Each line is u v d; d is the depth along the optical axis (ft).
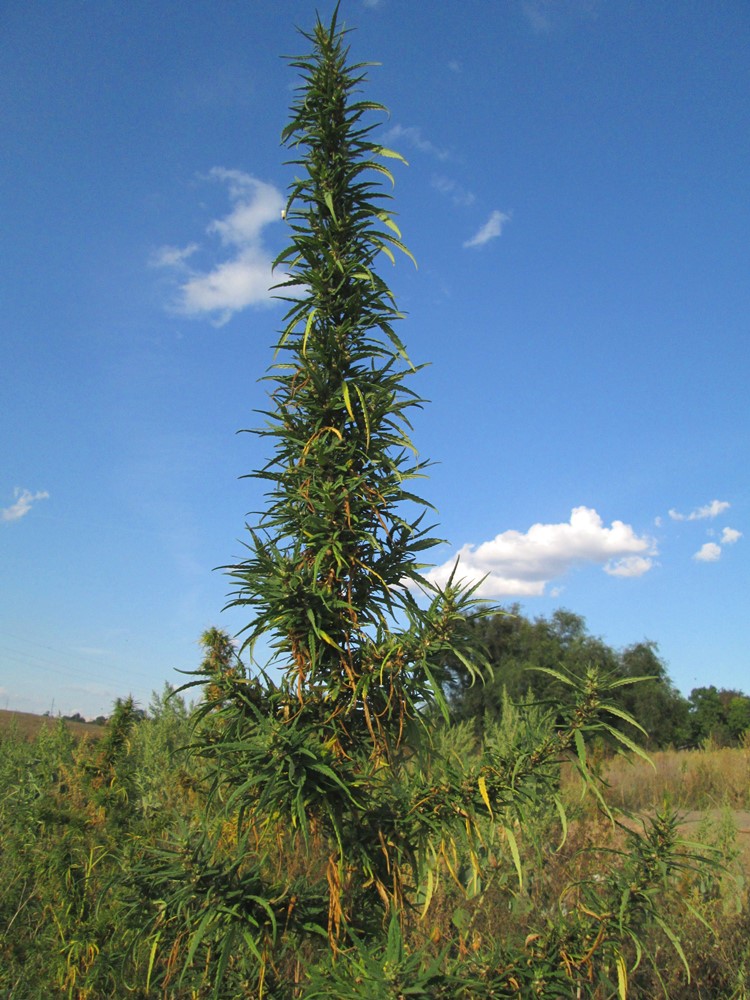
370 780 7.69
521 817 7.28
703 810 38.70
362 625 8.29
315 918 7.56
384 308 8.96
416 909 7.97
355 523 8.31
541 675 56.34
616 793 36.88
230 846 10.75
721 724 161.07
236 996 8.02
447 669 8.39
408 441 8.56
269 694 7.81
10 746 25.89
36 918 15.87
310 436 8.79
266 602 7.72
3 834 18.52
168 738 19.89
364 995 6.18
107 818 15.17
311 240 8.84
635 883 7.41
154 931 8.28
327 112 9.19
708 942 15.42
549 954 7.24
